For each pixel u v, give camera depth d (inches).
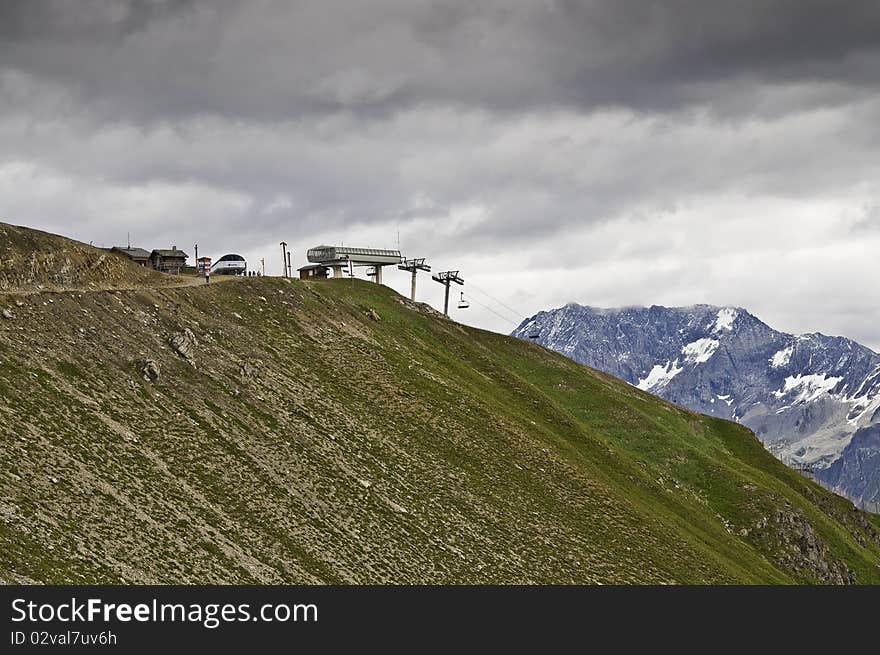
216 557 3890.3
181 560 3757.4
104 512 3750.0
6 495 3526.1
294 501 4566.9
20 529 3417.8
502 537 5231.3
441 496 5319.9
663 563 5782.5
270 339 5964.6
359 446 5354.3
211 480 4362.7
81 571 3405.5
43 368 4372.5
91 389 4441.4
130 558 3607.3
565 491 6092.5
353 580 4239.7
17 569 3253.0
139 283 5782.5
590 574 5246.1
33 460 3784.5
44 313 4741.6
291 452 4923.7
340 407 5644.7
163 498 4040.4
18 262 5044.3
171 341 5142.7
